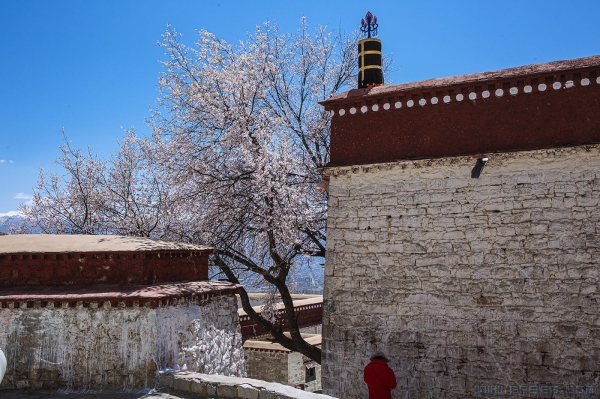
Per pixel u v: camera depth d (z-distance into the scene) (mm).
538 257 9266
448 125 10148
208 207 15297
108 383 8883
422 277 10000
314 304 23594
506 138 9703
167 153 15492
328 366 10508
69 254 9734
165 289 9461
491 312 9453
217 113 14828
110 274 9758
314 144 16375
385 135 10617
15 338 9203
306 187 15172
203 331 10258
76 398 8570
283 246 14961
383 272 10320
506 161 9672
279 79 16688
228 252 15125
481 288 9562
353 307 10469
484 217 9695
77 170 18953
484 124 9883
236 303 11797
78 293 9156
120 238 10891
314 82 17406
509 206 9555
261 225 14430
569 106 9383
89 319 9086
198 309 10172
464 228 9812
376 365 8953
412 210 10250
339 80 17812
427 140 10258
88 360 9000
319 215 15391
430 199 10125
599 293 8836
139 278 9625
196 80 15734
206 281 11297
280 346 18734
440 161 10102
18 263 9844
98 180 19078
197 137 15336
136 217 17953
